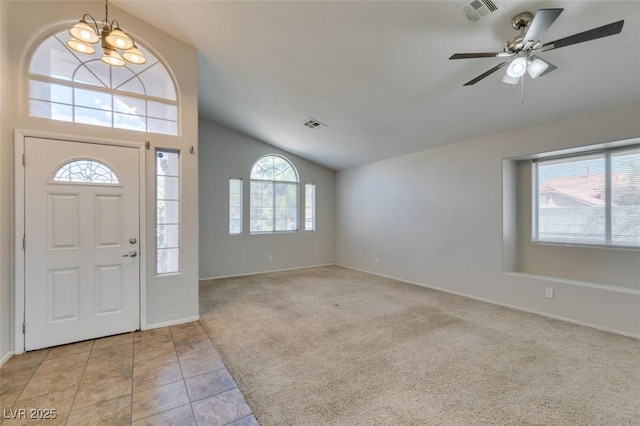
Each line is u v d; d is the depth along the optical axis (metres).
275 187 6.54
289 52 3.22
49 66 2.74
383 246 5.96
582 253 3.60
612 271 3.38
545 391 2.06
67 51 2.82
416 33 2.54
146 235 3.09
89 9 2.84
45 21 2.66
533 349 2.69
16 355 2.50
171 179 3.30
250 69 3.73
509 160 4.07
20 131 2.54
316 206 7.06
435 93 3.39
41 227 2.61
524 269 4.14
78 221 2.77
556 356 2.56
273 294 4.57
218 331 3.10
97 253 2.85
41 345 2.61
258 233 6.29
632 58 2.39
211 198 5.73
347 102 3.99
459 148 4.55
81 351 2.59
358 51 2.93
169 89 3.31
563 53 2.45
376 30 2.60
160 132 3.24
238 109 4.98
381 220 6.02
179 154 3.29
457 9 2.22
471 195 4.38
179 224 3.29
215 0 2.65
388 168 5.87
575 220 3.70
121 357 2.49
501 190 4.01
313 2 2.46
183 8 2.83
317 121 4.78
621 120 2.99
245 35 3.08
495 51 2.62
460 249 4.53
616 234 3.38
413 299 4.30
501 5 2.12
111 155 2.93
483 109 3.51
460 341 2.87
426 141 4.72
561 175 3.83
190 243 3.35
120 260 2.96
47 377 2.17
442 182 4.80
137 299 3.04
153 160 3.14
